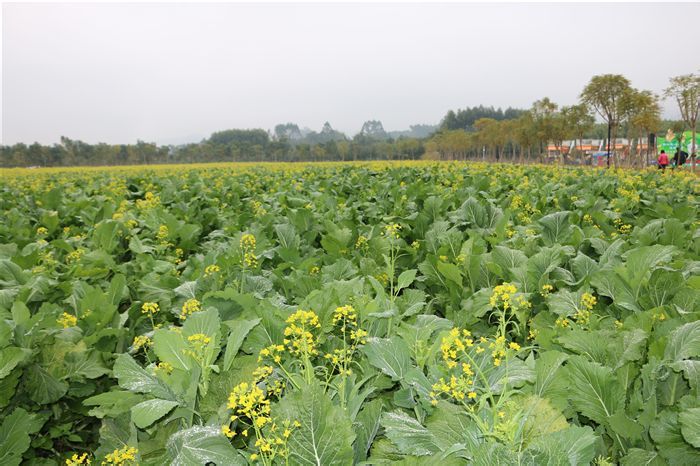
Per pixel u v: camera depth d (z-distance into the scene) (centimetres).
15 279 555
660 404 296
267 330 335
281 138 16225
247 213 980
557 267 524
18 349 338
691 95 4325
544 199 1128
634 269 429
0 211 1244
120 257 866
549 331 362
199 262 608
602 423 278
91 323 458
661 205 936
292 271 569
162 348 310
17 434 335
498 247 555
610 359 310
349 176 2289
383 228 815
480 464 205
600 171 2392
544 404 250
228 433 230
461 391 243
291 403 236
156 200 1335
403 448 235
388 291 548
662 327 329
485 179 1434
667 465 258
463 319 455
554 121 7106
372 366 324
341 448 227
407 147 15212
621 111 5428
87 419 451
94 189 1748
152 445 301
